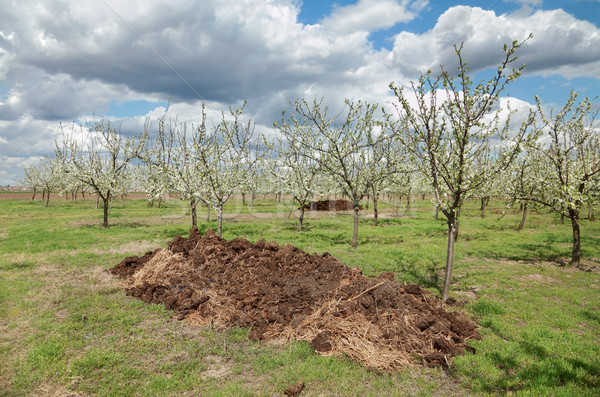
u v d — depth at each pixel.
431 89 7.52
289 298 7.57
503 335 6.52
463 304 8.19
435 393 4.75
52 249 13.70
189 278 9.09
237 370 5.21
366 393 4.66
